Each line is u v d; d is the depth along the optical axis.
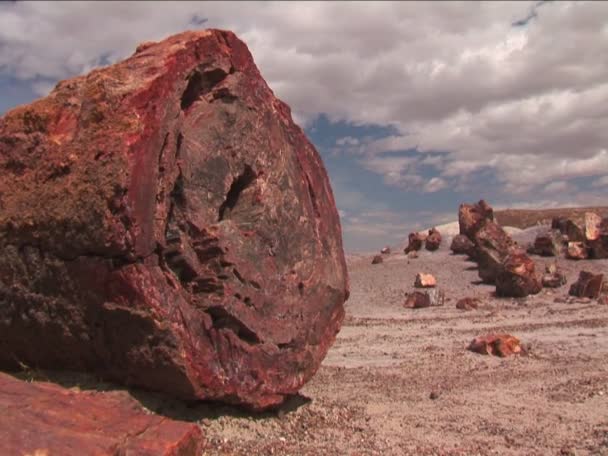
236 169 8.48
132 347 7.07
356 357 15.86
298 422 8.96
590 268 35.31
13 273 7.55
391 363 14.86
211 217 8.01
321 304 9.55
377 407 10.39
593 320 22.06
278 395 8.54
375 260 41.88
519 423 9.46
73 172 7.07
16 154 7.66
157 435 5.82
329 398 10.88
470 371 13.70
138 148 6.88
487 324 22.19
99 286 7.00
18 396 6.11
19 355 8.06
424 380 12.75
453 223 48.19
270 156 9.08
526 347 16.33
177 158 7.60
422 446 8.25
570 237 38.69
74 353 7.57
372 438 8.56
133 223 6.77
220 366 7.59
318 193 10.05
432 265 38.59
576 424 9.36
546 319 23.03
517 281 30.09
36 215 7.20
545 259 37.50
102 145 6.90
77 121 7.44
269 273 8.57
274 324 8.45
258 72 9.21
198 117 8.20
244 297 7.98
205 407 8.08
